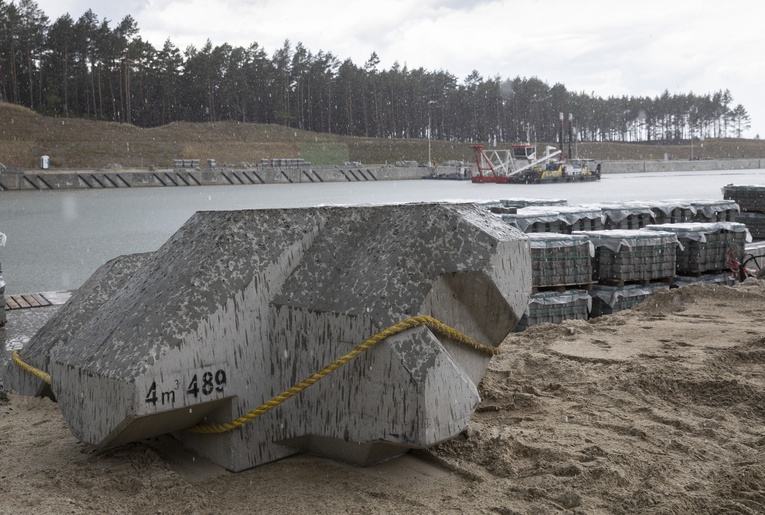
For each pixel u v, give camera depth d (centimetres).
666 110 17400
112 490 368
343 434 379
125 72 10694
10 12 9806
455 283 388
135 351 366
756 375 573
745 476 376
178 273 403
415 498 357
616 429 459
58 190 6844
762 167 14912
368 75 13000
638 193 4894
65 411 407
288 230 420
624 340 725
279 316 402
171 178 7838
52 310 1162
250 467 398
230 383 387
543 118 15062
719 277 1291
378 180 9525
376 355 363
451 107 14075
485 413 503
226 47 11525
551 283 1109
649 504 347
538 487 367
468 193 5306
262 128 11662
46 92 10694
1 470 399
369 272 392
